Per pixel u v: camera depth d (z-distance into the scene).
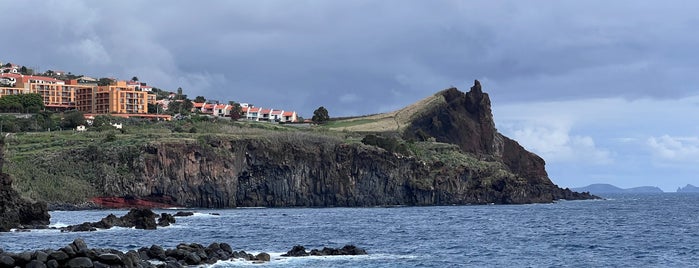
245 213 190.38
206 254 72.62
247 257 73.94
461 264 75.44
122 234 108.25
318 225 136.62
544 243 99.06
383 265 72.88
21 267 56.69
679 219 163.75
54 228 117.94
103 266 57.38
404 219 160.75
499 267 73.69
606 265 76.25
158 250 69.12
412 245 95.75
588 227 133.88
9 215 114.12
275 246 93.44
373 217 169.75
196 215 175.50
